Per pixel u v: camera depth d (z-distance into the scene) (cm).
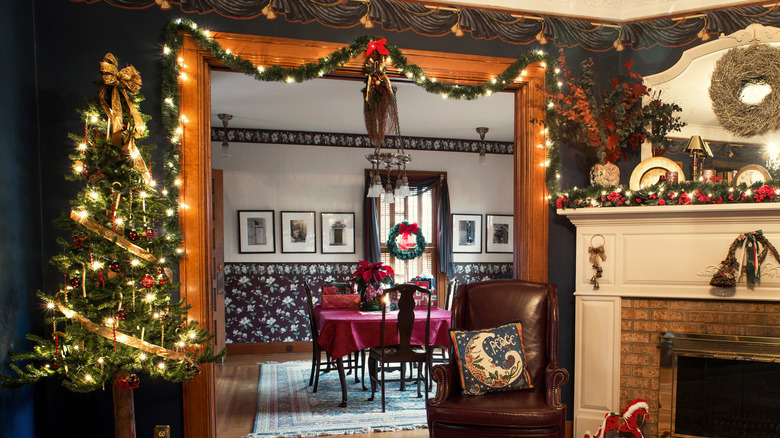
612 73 378
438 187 730
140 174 249
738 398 330
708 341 330
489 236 748
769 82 351
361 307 485
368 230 695
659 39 374
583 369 356
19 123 270
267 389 498
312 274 689
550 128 361
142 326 249
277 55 324
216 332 627
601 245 351
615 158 362
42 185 295
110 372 242
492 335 312
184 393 311
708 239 328
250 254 672
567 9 369
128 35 306
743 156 357
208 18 316
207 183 320
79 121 300
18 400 260
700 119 365
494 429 278
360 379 535
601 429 318
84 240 239
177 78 308
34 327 285
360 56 336
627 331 348
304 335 685
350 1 337
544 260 364
